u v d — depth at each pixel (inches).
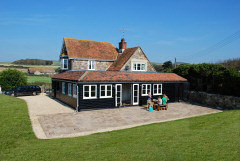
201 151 295.6
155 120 591.5
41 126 509.7
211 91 936.9
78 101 719.7
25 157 296.7
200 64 1020.5
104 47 1294.3
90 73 788.6
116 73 867.4
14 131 443.2
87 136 416.2
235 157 270.8
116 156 291.4
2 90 1310.3
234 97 778.2
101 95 772.0
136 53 1141.7
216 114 582.6
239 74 791.1
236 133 366.6
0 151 326.6
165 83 958.4
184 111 746.8
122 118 614.9
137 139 368.8
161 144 333.7
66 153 308.7
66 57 1154.7
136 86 861.2
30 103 880.3
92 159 283.3
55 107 796.6
